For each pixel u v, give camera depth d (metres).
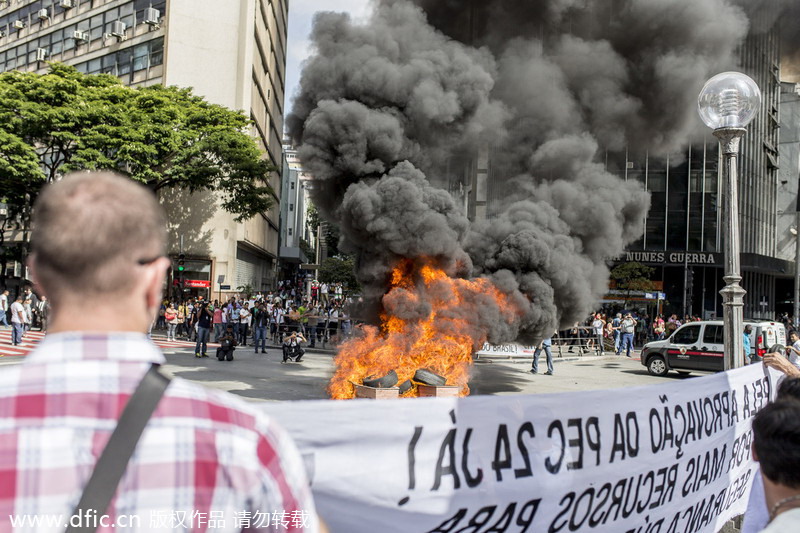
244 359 17.55
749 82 5.07
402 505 2.27
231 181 27.61
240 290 31.73
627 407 3.18
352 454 2.18
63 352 1.13
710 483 3.92
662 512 3.44
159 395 1.13
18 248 30.59
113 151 25.34
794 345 11.88
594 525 2.97
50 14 38.41
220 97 32.09
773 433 1.87
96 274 1.14
